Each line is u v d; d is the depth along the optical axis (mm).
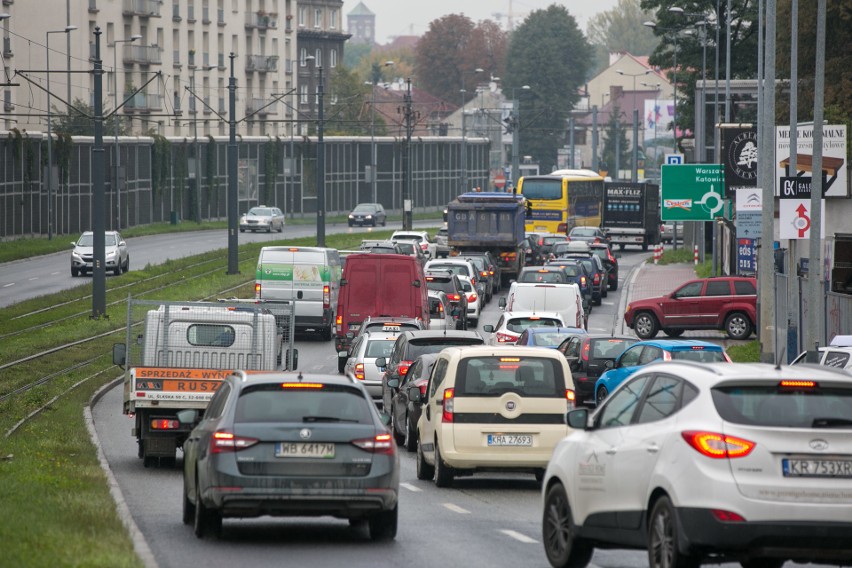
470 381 57375
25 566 31828
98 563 33031
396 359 80188
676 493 30891
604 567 38125
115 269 199875
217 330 67562
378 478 40219
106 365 113500
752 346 127625
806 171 107000
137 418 67312
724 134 153875
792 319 110938
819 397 31250
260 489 39562
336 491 39906
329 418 40594
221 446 39812
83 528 39469
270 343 67812
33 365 108812
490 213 199625
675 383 32719
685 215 177750
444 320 137625
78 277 199625
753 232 110938
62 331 131250
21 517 40281
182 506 50969
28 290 178250
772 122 89000
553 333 103312
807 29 175875
